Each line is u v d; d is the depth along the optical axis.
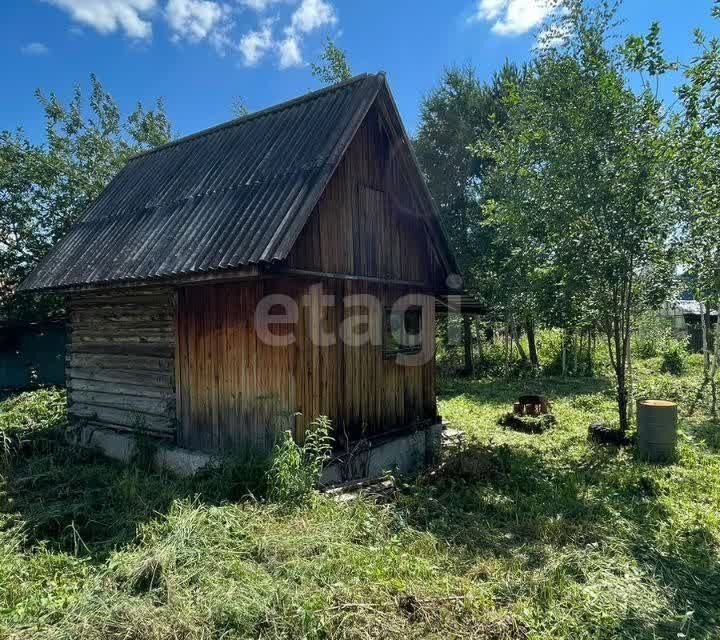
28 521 4.59
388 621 3.10
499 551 4.27
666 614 3.39
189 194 6.83
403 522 4.67
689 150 6.16
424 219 7.85
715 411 10.27
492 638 3.07
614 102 7.68
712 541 4.62
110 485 5.66
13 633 3.01
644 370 16.47
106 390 7.48
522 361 18.39
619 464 7.12
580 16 8.29
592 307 8.55
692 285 7.29
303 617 2.97
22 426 8.04
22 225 14.44
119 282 6.05
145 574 3.44
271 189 5.72
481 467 6.39
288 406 5.39
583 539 4.57
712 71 5.61
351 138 5.82
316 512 4.55
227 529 4.05
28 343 13.96
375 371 6.83
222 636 2.89
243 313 5.78
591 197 7.69
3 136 14.63
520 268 9.97
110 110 18.72
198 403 6.27
